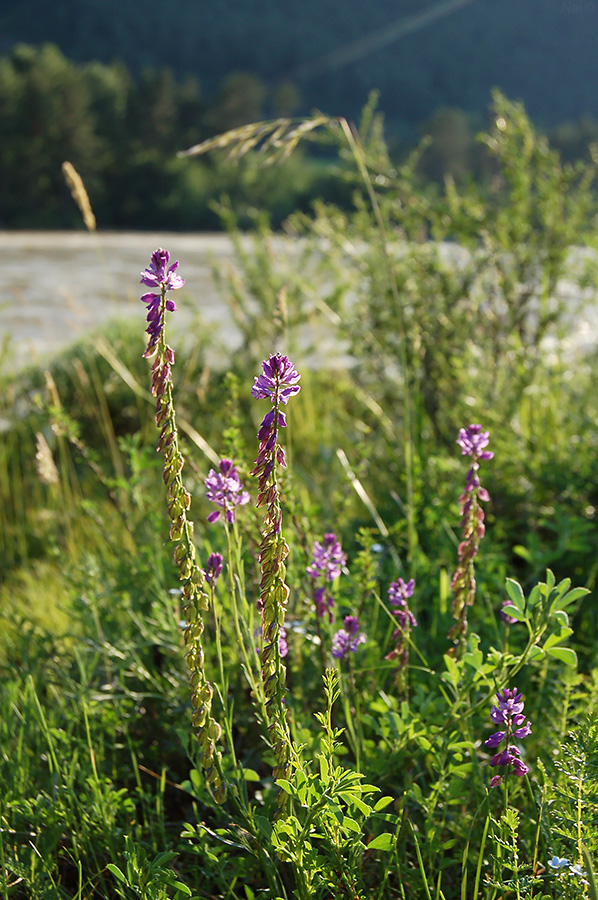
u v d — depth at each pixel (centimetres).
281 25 15462
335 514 322
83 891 218
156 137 6975
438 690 269
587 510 390
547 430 451
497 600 313
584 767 180
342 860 183
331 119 338
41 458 352
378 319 489
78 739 250
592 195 489
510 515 401
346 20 16325
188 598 169
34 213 5969
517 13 16862
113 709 267
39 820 221
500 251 490
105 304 1139
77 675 295
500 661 200
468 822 219
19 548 463
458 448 429
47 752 254
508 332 475
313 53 15400
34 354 583
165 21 14875
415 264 476
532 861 207
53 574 407
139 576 311
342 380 604
